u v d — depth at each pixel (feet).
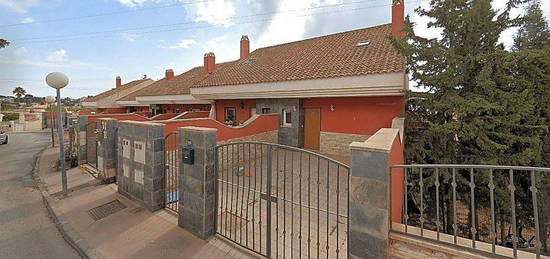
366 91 27.71
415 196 25.41
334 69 31.09
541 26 22.25
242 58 56.85
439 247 9.45
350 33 43.57
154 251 13.34
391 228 10.57
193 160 14.66
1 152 49.34
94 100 90.02
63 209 19.26
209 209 14.56
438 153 23.80
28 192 24.23
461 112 20.44
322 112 36.09
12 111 144.87
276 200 12.00
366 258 9.30
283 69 38.01
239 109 44.98
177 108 62.85
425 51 22.53
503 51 19.90
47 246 14.57
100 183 25.12
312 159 32.63
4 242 14.97
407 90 24.70
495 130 21.16
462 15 21.04
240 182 24.43
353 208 9.54
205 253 13.05
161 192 18.61
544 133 21.54
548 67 18.92
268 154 12.32
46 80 21.58
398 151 16.51
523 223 22.54
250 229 15.69
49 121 120.06
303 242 14.07
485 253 8.86
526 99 19.54
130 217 17.35
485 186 22.03
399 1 31.22
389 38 24.16
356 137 33.12
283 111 39.27
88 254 13.29
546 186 20.03
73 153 35.81
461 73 21.90
